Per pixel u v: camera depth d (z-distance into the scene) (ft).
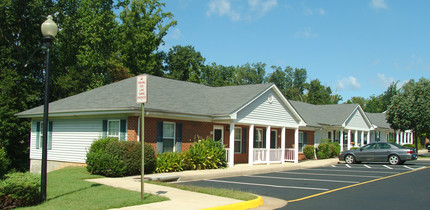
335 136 130.93
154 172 56.49
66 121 67.51
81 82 108.17
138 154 52.60
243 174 62.13
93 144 56.24
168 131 63.16
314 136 110.63
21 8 96.89
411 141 197.88
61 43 109.09
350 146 133.59
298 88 286.87
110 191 37.27
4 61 98.02
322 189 45.11
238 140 80.38
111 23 117.50
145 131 58.54
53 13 102.78
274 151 82.64
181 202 32.81
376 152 89.04
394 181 53.72
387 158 87.71
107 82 115.75
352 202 36.42
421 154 139.85
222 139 73.61
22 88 95.76
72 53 113.60
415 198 39.01
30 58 103.09
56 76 109.60
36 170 73.51
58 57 112.06
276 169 70.23
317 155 105.81
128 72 121.70
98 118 62.18
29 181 31.32
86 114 60.59
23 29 101.04
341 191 43.60
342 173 65.51
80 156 63.98
